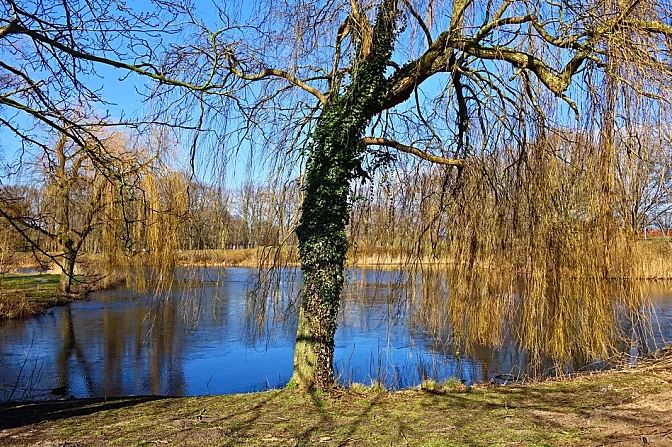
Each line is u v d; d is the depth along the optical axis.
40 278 24.70
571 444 4.13
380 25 6.62
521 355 9.32
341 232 6.67
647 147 6.21
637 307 8.21
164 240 12.01
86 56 4.47
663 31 5.95
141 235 12.26
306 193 6.69
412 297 9.30
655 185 6.73
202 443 4.33
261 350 11.95
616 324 8.59
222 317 16.09
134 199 5.56
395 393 6.33
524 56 6.62
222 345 12.48
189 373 10.14
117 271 19.42
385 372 9.02
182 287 12.42
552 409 5.38
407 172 8.98
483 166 7.64
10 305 16.28
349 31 6.80
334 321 6.66
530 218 7.74
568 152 7.47
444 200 8.43
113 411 5.67
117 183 5.32
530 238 7.78
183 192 11.54
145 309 17.70
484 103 7.12
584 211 7.75
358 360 10.22
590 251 7.80
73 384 9.49
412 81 6.87
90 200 12.57
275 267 7.93
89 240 15.12
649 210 7.40
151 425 4.94
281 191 7.69
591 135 6.80
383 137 7.60
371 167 7.57
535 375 8.08
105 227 13.54
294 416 5.22
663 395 5.86
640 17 6.14
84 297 20.33
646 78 5.88
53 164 6.14
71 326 15.06
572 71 6.46
